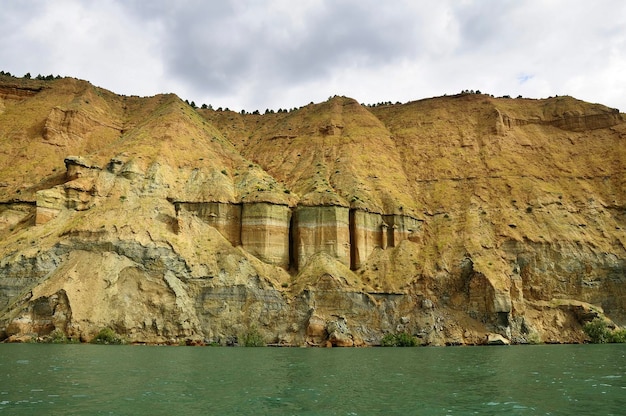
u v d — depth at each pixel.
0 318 70.44
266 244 91.19
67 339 67.75
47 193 87.50
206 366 42.91
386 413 24.20
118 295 74.19
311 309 79.62
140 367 40.72
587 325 86.44
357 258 94.50
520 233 99.00
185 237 86.00
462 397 28.55
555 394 29.58
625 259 97.56
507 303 84.75
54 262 76.25
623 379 35.97
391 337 80.06
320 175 110.44
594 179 114.12
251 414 23.69
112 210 85.88
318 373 39.19
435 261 94.25
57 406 24.33
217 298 79.50
